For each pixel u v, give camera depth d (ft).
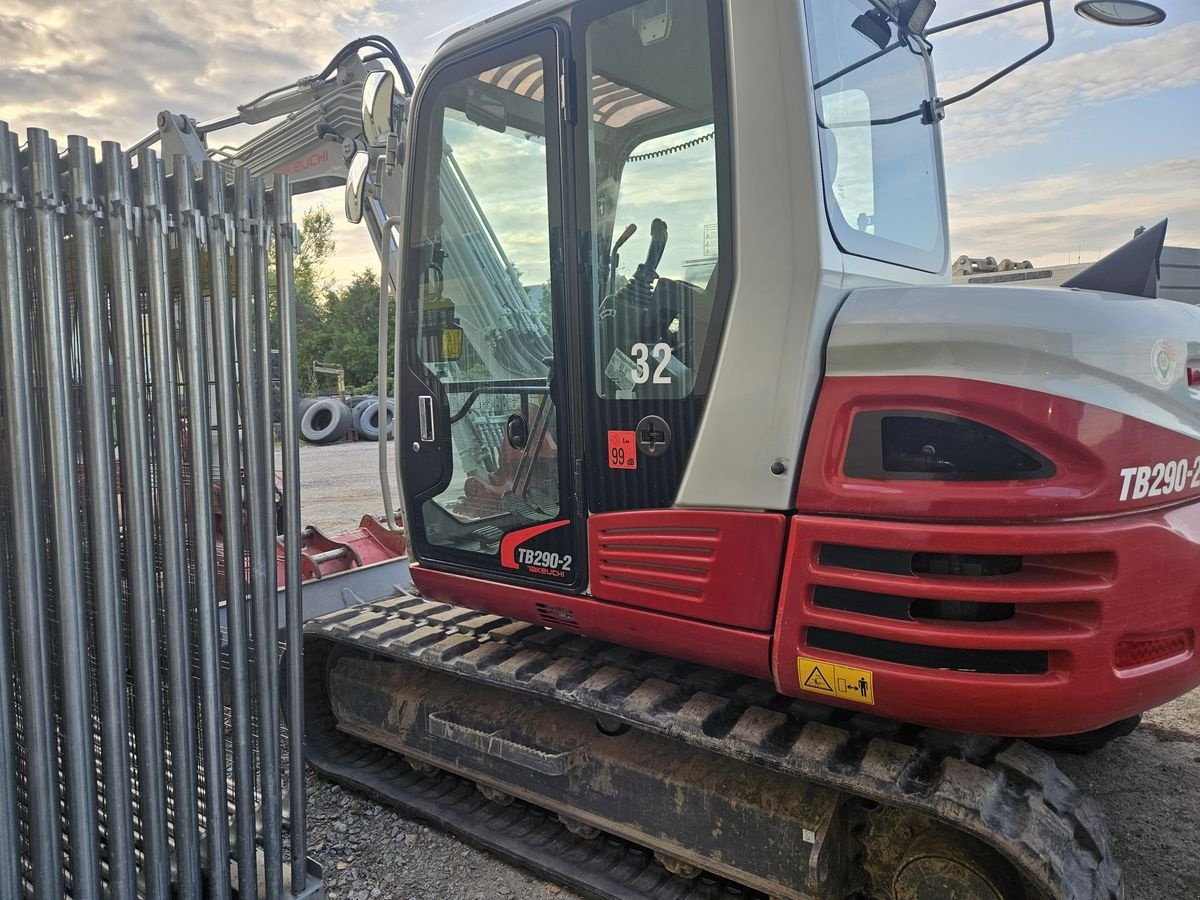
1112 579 6.11
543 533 8.66
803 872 7.46
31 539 6.12
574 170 8.13
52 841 6.34
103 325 6.47
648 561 7.79
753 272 7.07
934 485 6.36
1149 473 6.36
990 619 6.35
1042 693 6.17
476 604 9.63
